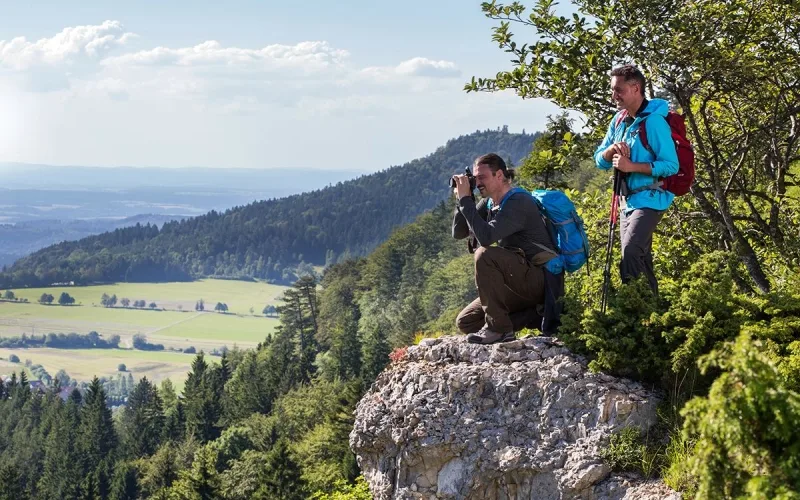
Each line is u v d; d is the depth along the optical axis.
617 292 5.54
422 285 139.62
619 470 4.64
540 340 5.61
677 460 4.40
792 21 8.85
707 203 8.98
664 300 5.31
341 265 175.50
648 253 5.68
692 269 5.53
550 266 5.81
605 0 8.63
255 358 131.62
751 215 9.24
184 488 50.00
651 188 5.48
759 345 3.22
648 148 5.42
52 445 120.56
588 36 8.74
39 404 150.88
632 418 4.80
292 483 43.84
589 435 4.84
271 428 73.06
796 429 3.07
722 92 9.12
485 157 5.75
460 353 5.80
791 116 9.30
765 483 2.97
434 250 156.88
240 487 51.53
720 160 9.61
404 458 5.40
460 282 115.50
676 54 8.19
